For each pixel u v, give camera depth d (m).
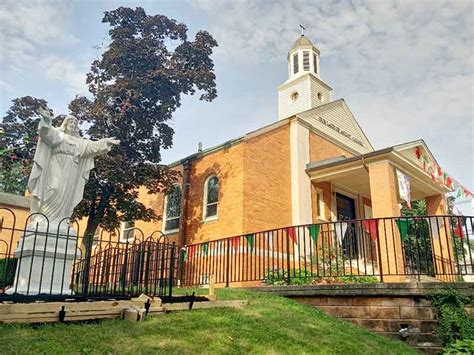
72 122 7.93
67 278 6.92
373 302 7.40
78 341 4.43
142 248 7.57
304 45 23.27
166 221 17.28
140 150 15.89
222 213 14.26
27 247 6.78
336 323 6.86
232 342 5.00
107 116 15.10
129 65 15.77
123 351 4.29
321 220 15.84
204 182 15.62
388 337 7.04
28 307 4.85
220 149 15.30
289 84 22.41
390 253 11.98
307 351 5.18
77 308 5.18
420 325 6.98
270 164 15.12
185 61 16.53
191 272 13.00
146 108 15.73
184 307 6.24
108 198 14.93
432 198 16.94
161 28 16.42
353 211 18.08
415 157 14.37
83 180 7.79
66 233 7.00
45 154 7.32
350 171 14.72
